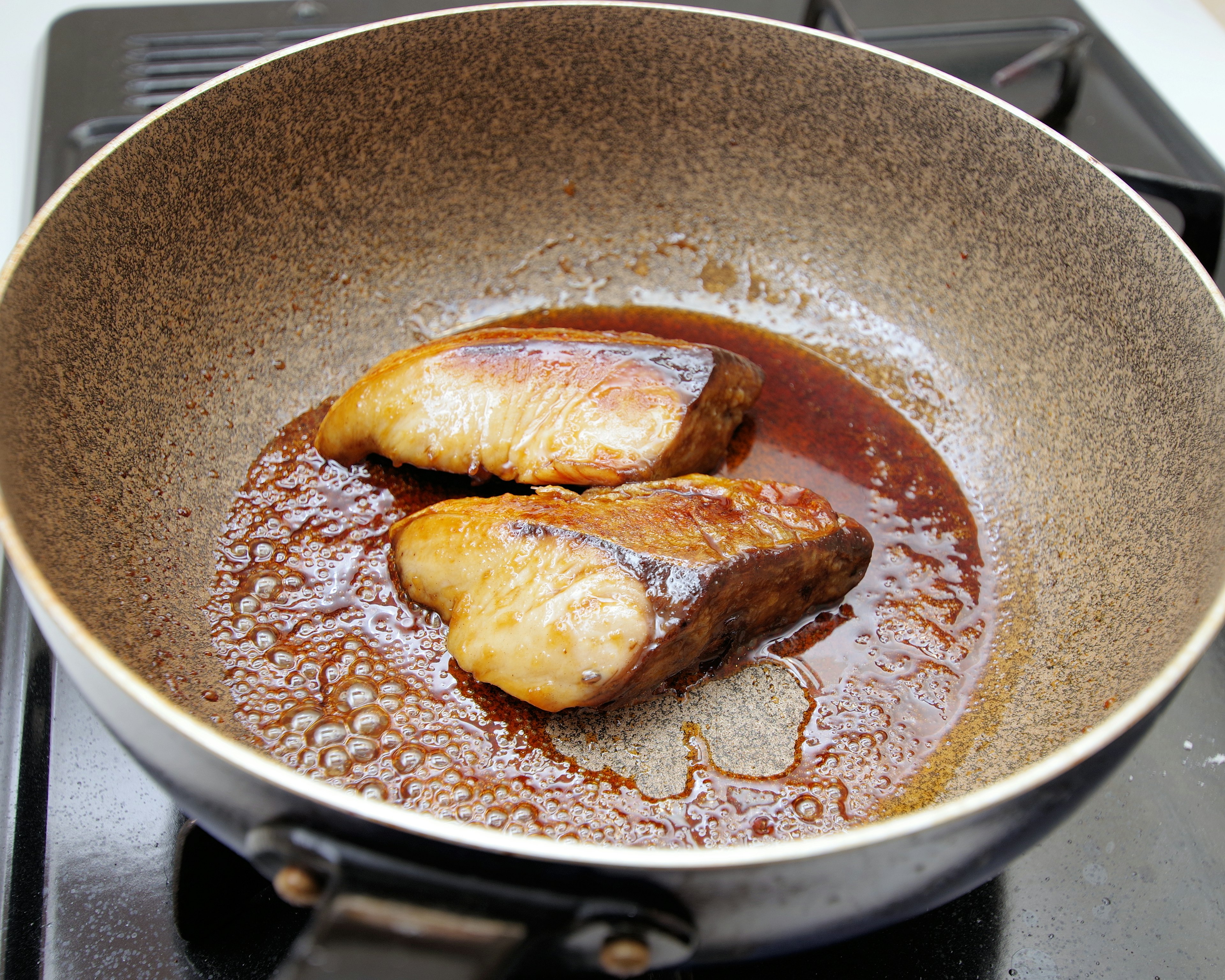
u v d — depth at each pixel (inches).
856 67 13.0
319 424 13.4
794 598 11.7
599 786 11.1
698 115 13.9
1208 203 13.9
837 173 13.9
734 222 14.5
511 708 11.5
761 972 10.4
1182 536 10.9
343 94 12.9
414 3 17.4
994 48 17.0
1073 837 11.1
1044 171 12.5
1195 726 11.7
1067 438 12.7
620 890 8.4
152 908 10.5
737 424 13.3
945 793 11.2
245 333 13.1
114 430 11.7
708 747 11.4
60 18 16.7
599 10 13.1
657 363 12.5
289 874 8.6
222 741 8.5
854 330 14.3
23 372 10.6
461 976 8.3
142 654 11.2
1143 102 16.4
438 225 14.2
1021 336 13.2
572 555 11.0
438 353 12.6
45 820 10.9
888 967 10.4
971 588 12.5
